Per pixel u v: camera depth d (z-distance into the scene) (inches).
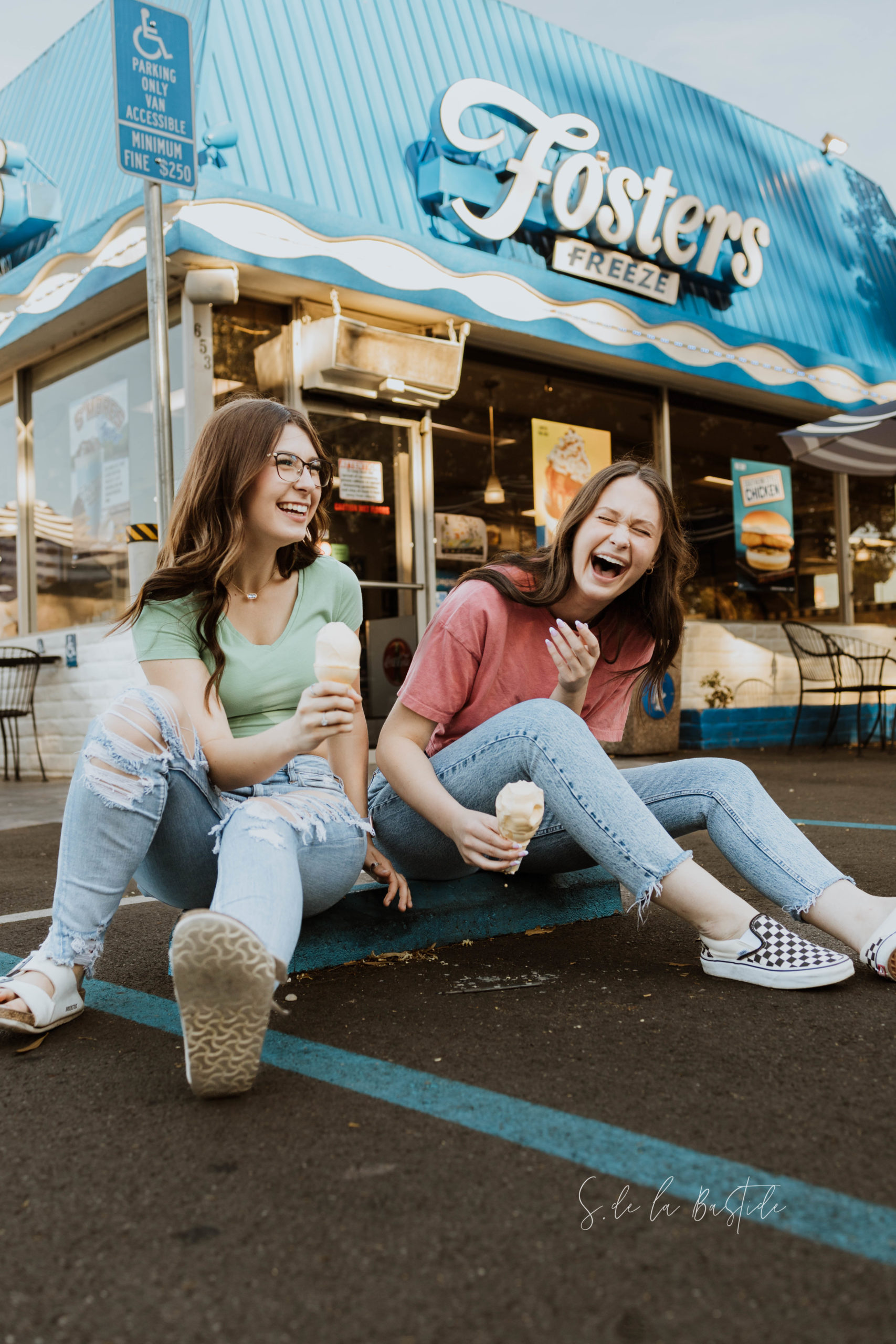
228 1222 39.9
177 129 180.7
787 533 352.5
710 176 315.9
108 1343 32.4
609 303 270.2
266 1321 33.4
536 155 251.0
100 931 63.0
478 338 258.5
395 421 255.8
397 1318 33.3
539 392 286.2
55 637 268.4
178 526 68.0
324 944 75.7
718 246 295.6
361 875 103.5
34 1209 41.5
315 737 58.4
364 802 72.7
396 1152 45.3
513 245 256.5
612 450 302.8
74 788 61.2
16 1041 62.1
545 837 80.4
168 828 62.4
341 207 223.5
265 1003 48.3
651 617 78.5
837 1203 39.6
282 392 237.1
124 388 251.0
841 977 65.9
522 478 282.7
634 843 66.1
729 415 335.9
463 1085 52.7
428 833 76.9
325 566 75.3
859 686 305.7
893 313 364.5
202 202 200.8
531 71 278.1
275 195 210.4
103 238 220.5
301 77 228.1
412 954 79.7
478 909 84.4
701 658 321.7
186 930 46.2
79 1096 53.2
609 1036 59.4
